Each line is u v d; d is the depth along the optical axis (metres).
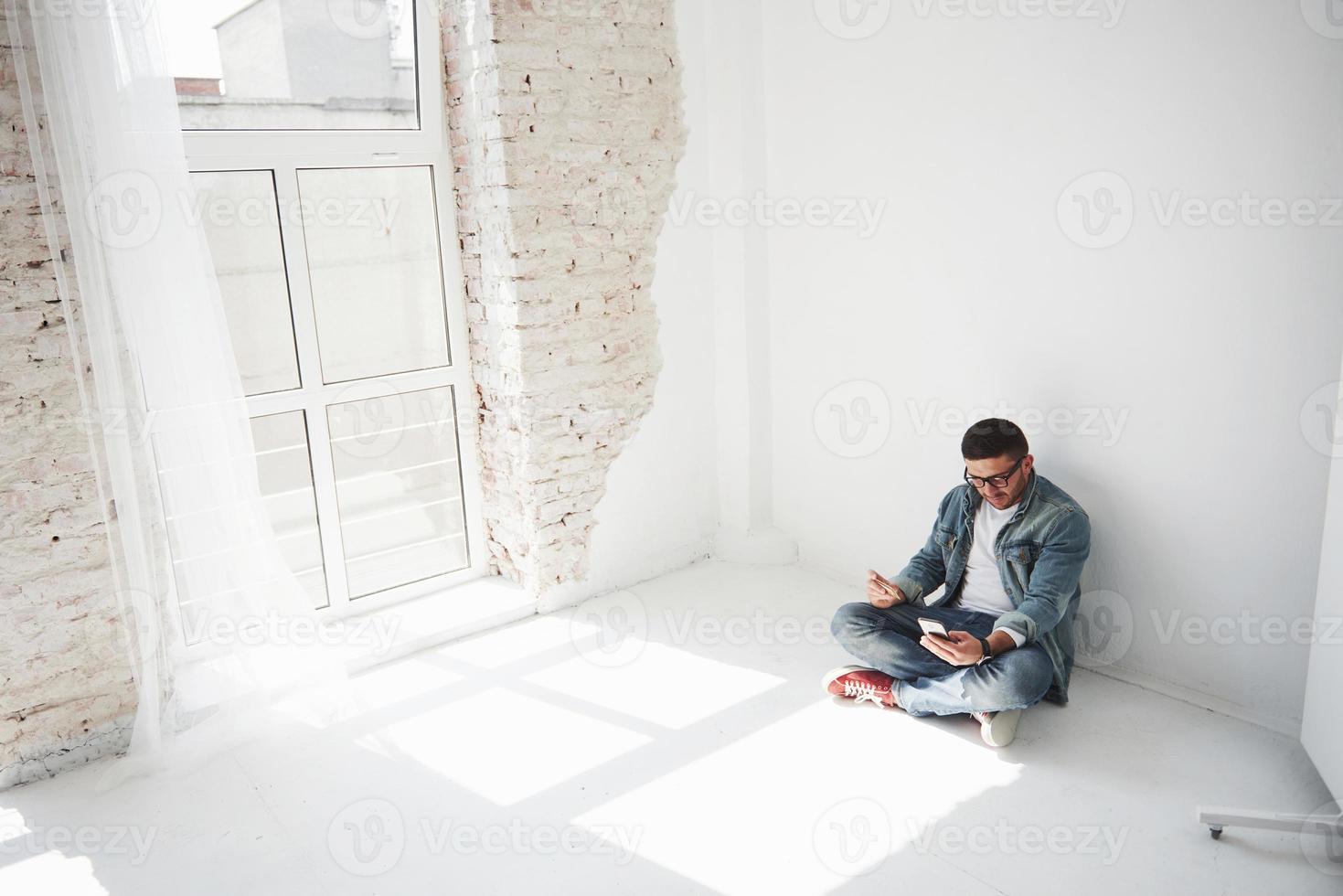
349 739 2.65
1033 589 2.50
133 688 2.64
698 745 2.55
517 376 3.12
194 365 2.45
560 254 3.11
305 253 2.92
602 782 2.41
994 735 2.41
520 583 3.41
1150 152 2.40
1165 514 2.55
